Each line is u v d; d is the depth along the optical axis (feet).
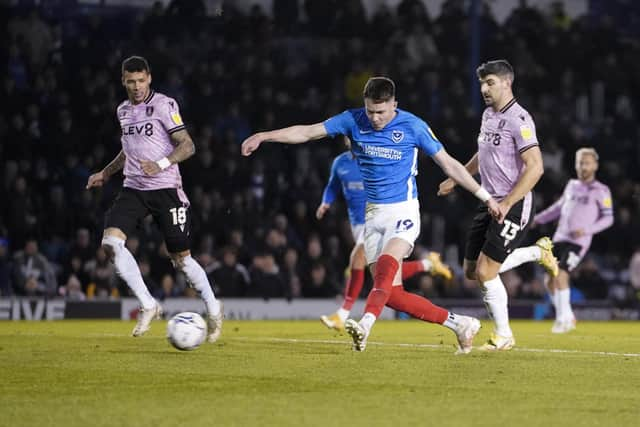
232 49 203.92
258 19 208.13
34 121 177.58
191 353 78.13
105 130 179.93
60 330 114.83
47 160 175.01
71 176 172.35
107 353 77.30
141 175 88.02
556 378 64.28
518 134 82.28
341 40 218.38
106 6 193.88
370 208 78.43
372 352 81.87
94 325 130.52
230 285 163.43
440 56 223.51
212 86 195.42
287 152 191.93
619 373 67.72
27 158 173.68
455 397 54.60
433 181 191.52
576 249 131.34
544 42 234.58
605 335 118.83
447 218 190.90
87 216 167.53
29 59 186.09
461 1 228.02
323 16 217.77
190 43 201.57
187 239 89.30
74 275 159.74
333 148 196.34
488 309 86.38
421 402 52.54
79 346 84.38
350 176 111.04
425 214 190.80
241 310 162.30
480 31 230.68
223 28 204.44
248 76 200.23
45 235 166.91
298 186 184.65
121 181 177.06
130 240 159.02
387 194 77.41
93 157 175.01
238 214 174.29
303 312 166.81
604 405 52.37
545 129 217.15
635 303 185.47
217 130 191.93
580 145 216.74
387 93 74.08
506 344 86.07
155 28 196.03
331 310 168.86
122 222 88.28
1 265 157.48
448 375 64.80
